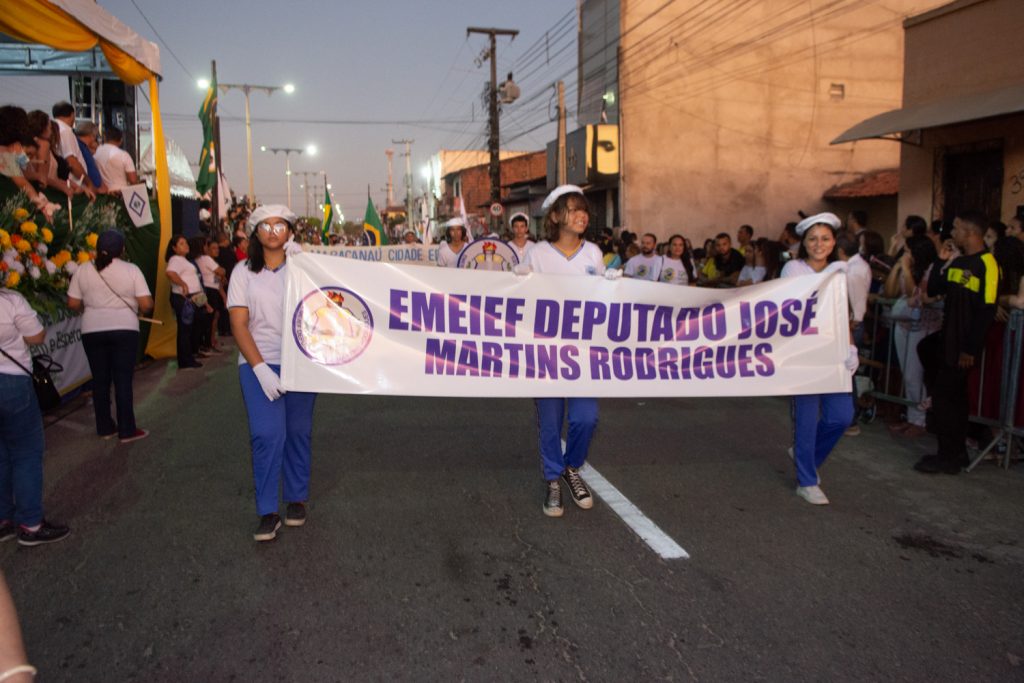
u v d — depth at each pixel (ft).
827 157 83.15
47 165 23.65
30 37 24.76
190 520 14.40
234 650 9.96
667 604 11.25
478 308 14.37
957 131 35.17
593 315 14.79
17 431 13.03
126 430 20.03
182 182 60.59
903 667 9.68
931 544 13.48
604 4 82.33
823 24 81.76
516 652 9.96
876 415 23.30
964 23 34.63
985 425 18.93
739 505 15.34
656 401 25.14
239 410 23.66
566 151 84.07
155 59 33.09
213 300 37.37
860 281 20.44
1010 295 17.79
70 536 13.67
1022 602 11.40
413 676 9.41
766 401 25.13
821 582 11.98
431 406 24.06
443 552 12.98
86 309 19.65
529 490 16.17
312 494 15.80
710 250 43.09
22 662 3.98
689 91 79.20
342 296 13.67
